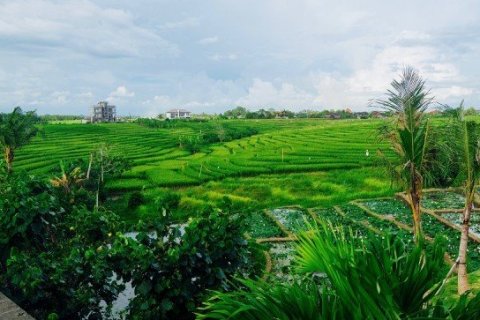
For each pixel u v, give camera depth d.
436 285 4.82
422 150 15.12
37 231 9.75
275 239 25.20
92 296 9.44
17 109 43.66
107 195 40.84
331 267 4.58
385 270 4.57
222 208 11.12
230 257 10.16
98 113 189.38
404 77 14.84
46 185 12.13
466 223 13.45
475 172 13.41
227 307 4.59
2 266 9.88
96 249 10.66
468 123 13.88
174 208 36.41
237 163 56.56
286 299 4.44
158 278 9.30
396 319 4.04
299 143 77.38
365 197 37.78
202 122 152.88
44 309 9.09
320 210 32.59
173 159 66.50
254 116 192.25
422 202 32.62
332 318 4.24
